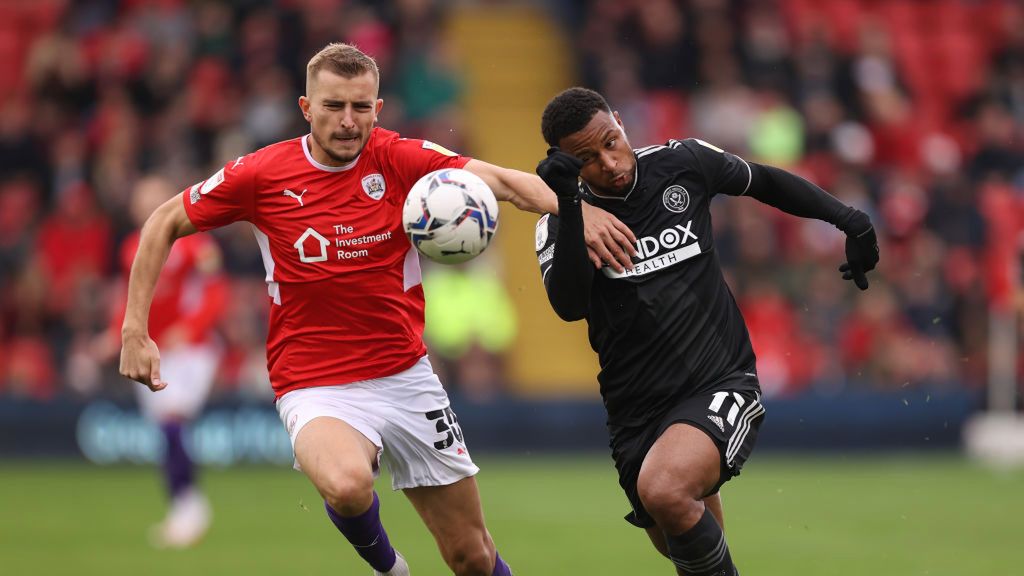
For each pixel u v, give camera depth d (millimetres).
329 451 19562
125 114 59812
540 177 19047
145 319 20484
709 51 67062
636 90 66500
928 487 47250
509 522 38375
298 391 20844
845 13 77312
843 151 67000
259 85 61469
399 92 63156
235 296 53844
